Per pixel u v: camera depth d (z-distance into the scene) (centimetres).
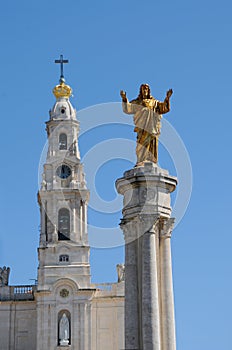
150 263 3903
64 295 10006
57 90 11131
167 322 3903
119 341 10044
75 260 10162
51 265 10119
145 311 3834
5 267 10600
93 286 10294
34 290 10281
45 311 9925
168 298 3941
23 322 10250
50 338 9819
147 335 3797
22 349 10125
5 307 10306
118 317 10150
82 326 9875
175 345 3888
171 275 3988
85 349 9781
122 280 10356
